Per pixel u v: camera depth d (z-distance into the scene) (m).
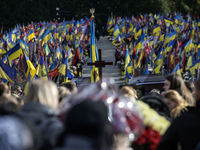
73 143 7.19
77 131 7.24
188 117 10.67
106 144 7.49
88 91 8.89
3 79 40.72
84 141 7.18
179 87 14.52
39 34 97.06
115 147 9.19
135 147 11.07
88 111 7.26
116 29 118.75
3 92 16.02
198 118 10.58
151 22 131.50
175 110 12.90
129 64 52.53
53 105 9.52
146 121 11.23
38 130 7.86
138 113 10.05
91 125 7.18
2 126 7.32
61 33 110.50
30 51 63.19
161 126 11.30
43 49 67.81
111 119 9.38
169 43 66.62
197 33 96.75
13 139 7.19
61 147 7.27
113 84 9.80
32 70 40.25
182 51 58.34
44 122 8.62
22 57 40.19
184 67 54.78
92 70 48.56
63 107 8.88
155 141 11.04
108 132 7.95
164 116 12.53
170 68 55.69
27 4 199.88
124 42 90.44
